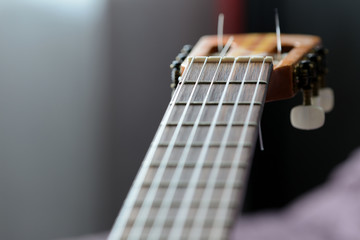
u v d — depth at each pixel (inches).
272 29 81.9
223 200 21.6
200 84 27.4
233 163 23.1
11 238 80.3
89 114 81.8
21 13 76.2
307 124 33.3
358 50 82.3
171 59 83.1
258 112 25.5
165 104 84.0
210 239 20.3
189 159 23.5
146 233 20.9
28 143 79.3
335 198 74.5
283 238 73.5
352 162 78.6
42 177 80.8
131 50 82.0
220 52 35.9
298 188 86.5
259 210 88.2
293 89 30.8
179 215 21.4
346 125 84.0
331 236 70.0
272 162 86.4
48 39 78.1
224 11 81.7
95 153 83.0
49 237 82.4
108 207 84.8
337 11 81.9
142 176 22.9
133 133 84.0
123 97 82.9
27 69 77.6
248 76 27.7
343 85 83.1
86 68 80.6
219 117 25.3
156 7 81.9
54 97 79.7
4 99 77.2
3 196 79.1
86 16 79.4
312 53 34.9
